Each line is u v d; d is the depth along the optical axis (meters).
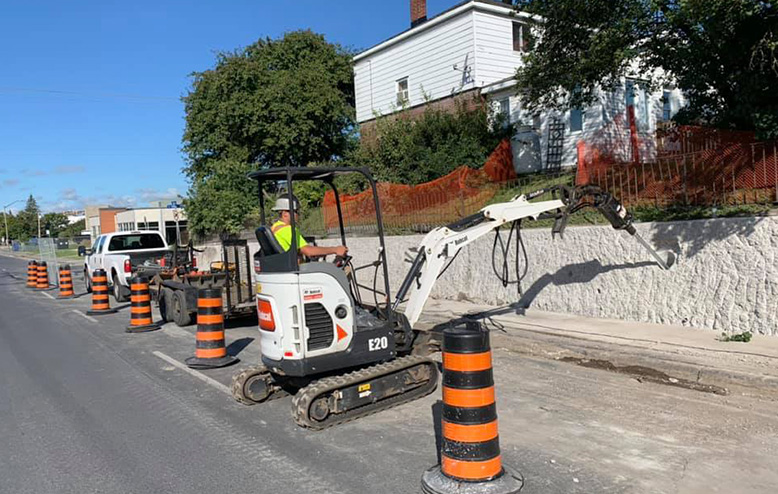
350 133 23.62
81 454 5.11
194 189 22.16
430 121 18.38
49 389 7.26
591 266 9.27
